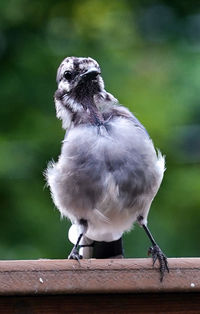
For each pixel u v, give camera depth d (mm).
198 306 6461
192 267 6395
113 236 8266
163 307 6453
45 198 13172
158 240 13266
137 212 7840
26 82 13555
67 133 8125
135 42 14797
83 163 7523
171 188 13641
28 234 13031
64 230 13039
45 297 6395
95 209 7707
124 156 7504
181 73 14258
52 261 6352
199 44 14820
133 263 6406
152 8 15266
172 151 13805
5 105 13461
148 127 13203
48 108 13531
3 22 13875
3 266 6285
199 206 13578
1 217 13086
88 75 8242
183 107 13875
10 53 13734
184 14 15141
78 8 14953
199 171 13984
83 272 6352
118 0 15164
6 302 6363
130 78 13938
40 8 14352
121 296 6449
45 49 13852
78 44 14094
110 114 8016
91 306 6426
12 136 13289
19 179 13172
